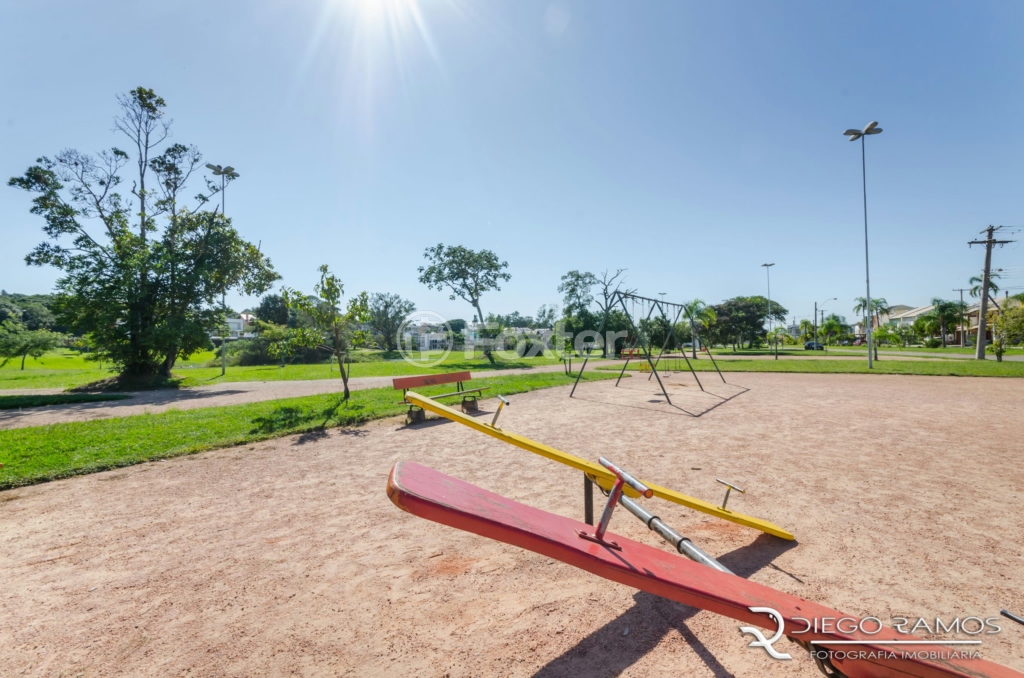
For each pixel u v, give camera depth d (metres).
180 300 19.61
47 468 5.79
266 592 3.02
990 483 5.14
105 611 2.82
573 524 2.20
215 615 2.76
